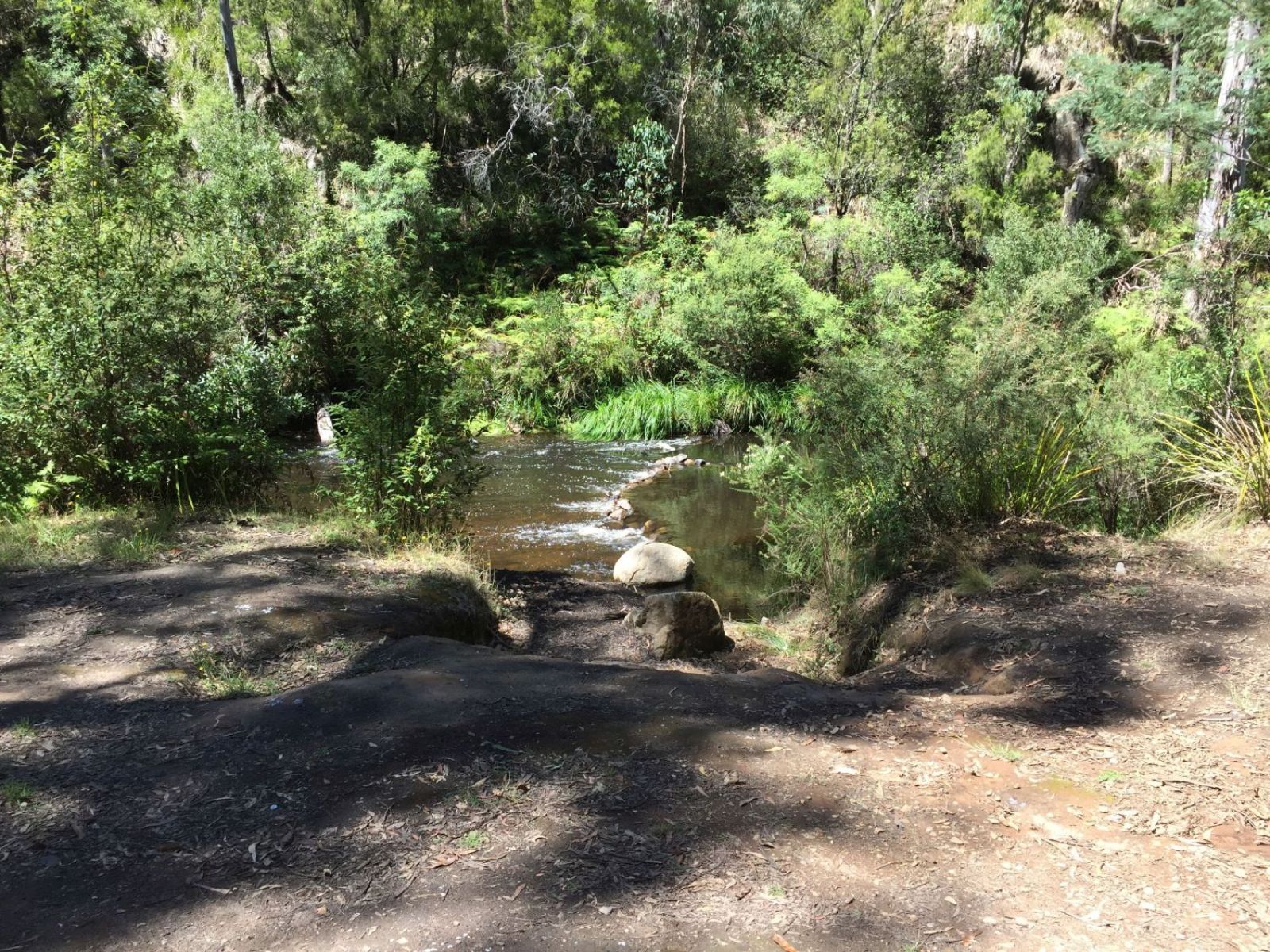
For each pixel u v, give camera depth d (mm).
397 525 7336
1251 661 4152
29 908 2492
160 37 22344
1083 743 3551
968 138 19656
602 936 2342
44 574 5930
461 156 21906
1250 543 6121
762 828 2875
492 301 18562
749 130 24562
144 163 8539
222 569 6152
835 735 3656
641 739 3529
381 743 3467
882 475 6570
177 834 2865
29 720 3811
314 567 6332
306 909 2471
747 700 4059
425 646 4871
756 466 7516
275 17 21109
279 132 20875
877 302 17531
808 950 2299
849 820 2945
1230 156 9609
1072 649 4574
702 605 6562
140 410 7449
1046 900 2529
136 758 3441
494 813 2947
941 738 3637
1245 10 8031
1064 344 7176
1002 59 21812
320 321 14344
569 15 22188
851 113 20016
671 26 24766
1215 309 8625
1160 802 3057
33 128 20188
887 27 20828
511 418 16250
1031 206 18469
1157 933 2377
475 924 2391
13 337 7312
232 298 11688
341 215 16938
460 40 21109
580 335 17344
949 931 2387
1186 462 7035
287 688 4406
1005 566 5910
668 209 22328
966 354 6754
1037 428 6840
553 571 8508
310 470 10211
